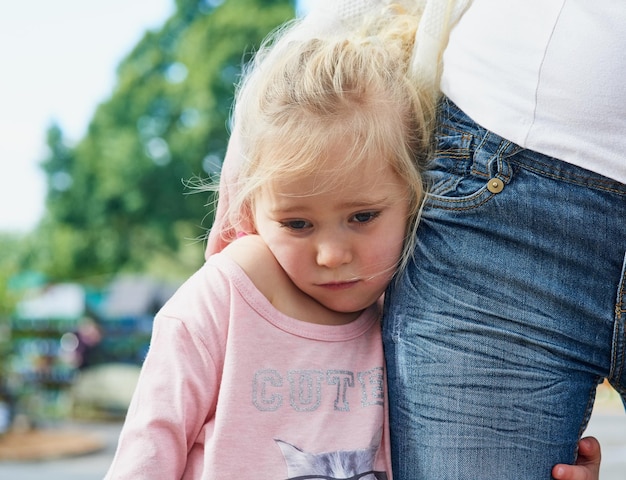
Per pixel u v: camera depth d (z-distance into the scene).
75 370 15.12
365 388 1.40
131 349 15.40
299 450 1.32
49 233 24.80
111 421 14.74
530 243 1.32
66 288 15.79
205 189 1.64
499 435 1.31
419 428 1.36
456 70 1.42
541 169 1.32
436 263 1.38
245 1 22.28
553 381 1.32
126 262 23.61
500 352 1.32
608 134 1.29
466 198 1.35
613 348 1.32
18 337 15.23
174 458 1.31
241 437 1.30
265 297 1.38
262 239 1.44
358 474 1.33
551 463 1.32
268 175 1.35
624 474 4.76
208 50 22.06
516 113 1.33
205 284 1.40
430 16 1.46
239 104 1.47
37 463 10.55
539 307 1.32
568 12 1.33
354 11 1.62
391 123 1.38
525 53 1.34
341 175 1.33
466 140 1.37
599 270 1.31
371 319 1.48
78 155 23.92
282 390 1.34
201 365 1.34
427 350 1.37
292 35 1.61
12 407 13.65
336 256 1.35
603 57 1.29
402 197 1.39
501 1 1.39
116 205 23.23
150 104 23.02
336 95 1.35
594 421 4.97
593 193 1.30
